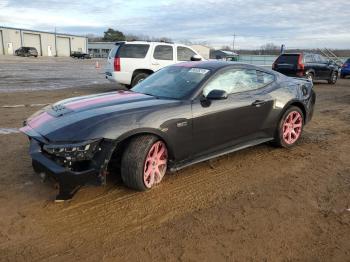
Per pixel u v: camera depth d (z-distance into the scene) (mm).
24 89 13617
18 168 4754
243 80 5246
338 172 4980
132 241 3199
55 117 4031
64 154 3559
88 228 3383
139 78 12414
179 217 3629
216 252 3066
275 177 4738
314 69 17281
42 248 3070
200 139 4562
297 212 3799
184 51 13133
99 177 3684
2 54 70062
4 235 3232
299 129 6035
